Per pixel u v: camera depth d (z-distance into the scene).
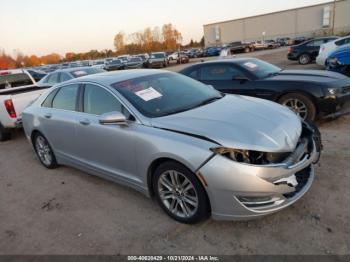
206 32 81.25
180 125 3.18
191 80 4.58
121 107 3.66
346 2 59.28
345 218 3.07
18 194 4.49
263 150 2.80
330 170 4.04
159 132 3.22
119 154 3.66
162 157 3.14
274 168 2.79
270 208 2.85
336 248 2.70
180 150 2.98
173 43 93.44
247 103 3.80
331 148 4.75
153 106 3.62
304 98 5.64
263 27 72.00
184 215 3.23
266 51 39.16
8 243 3.33
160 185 3.36
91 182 4.56
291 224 3.07
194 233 3.11
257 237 2.95
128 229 3.31
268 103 3.89
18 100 6.88
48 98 4.95
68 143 4.48
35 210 3.96
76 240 3.23
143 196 3.95
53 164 5.16
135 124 3.45
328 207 3.27
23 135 7.88
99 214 3.66
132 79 4.09
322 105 5.52
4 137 7.40
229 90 6.56
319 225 3.01
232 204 2.83
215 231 3.10
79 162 4.44
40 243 3.26
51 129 4.71
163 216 3.46
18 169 5.50
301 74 6.29
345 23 60.56
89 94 4.12
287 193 2.93
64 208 3.91
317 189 3.62
